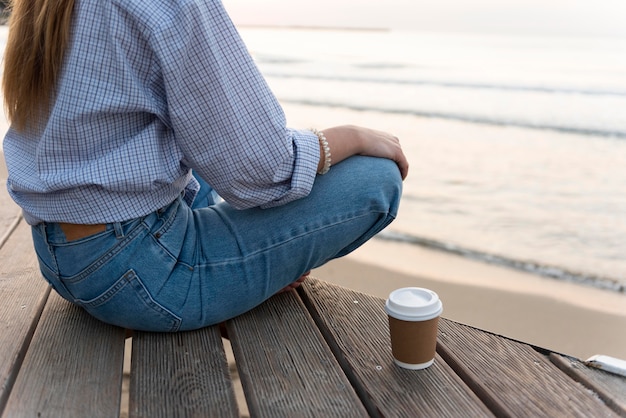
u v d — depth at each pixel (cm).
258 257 176
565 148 988
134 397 156
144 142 148
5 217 302
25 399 153
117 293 164
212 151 151
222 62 144
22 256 251
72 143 146
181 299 172
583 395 164
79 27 137
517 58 1823
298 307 209
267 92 152
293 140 163
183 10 136
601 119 1140
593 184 811
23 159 158
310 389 162
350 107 1408
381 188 180
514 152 976
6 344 179
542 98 1327
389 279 522
